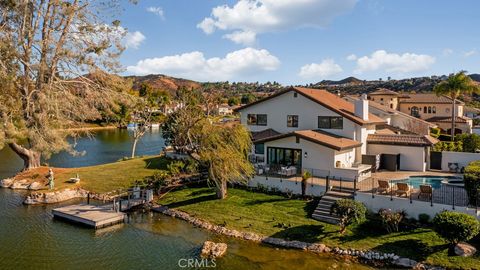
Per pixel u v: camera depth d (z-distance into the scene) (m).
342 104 39.75
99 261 19.28
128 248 20.92
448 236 18.28
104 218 24.48
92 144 73.12
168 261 19.23
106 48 37.84
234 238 22.11
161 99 115.81
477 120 76.06
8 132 32.94
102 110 43.88
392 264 18.27
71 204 29.77
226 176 27.52
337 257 19.28
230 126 29.36
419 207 21.80
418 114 69.00
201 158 27.53
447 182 29.14
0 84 32.69
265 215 24.39
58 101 35.84
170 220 25.59
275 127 38.38
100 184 34.03
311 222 22.84
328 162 30.19
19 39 33.66
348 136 34.06
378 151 35.97
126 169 37.88
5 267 18.61
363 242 20.22
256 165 32.00
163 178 32.03
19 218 26.14
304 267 18.33
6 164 48.34
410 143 34.44
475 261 17.50
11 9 33.41
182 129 28.55
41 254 20.16
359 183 27.59
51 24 35.22
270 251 20.23
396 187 25.48
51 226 24.50
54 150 34.62
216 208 26.30
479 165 23.97
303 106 36.47
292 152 32.38
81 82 38.78
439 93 53.06
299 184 27.30
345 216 20.97
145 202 28.83
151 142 77.56
